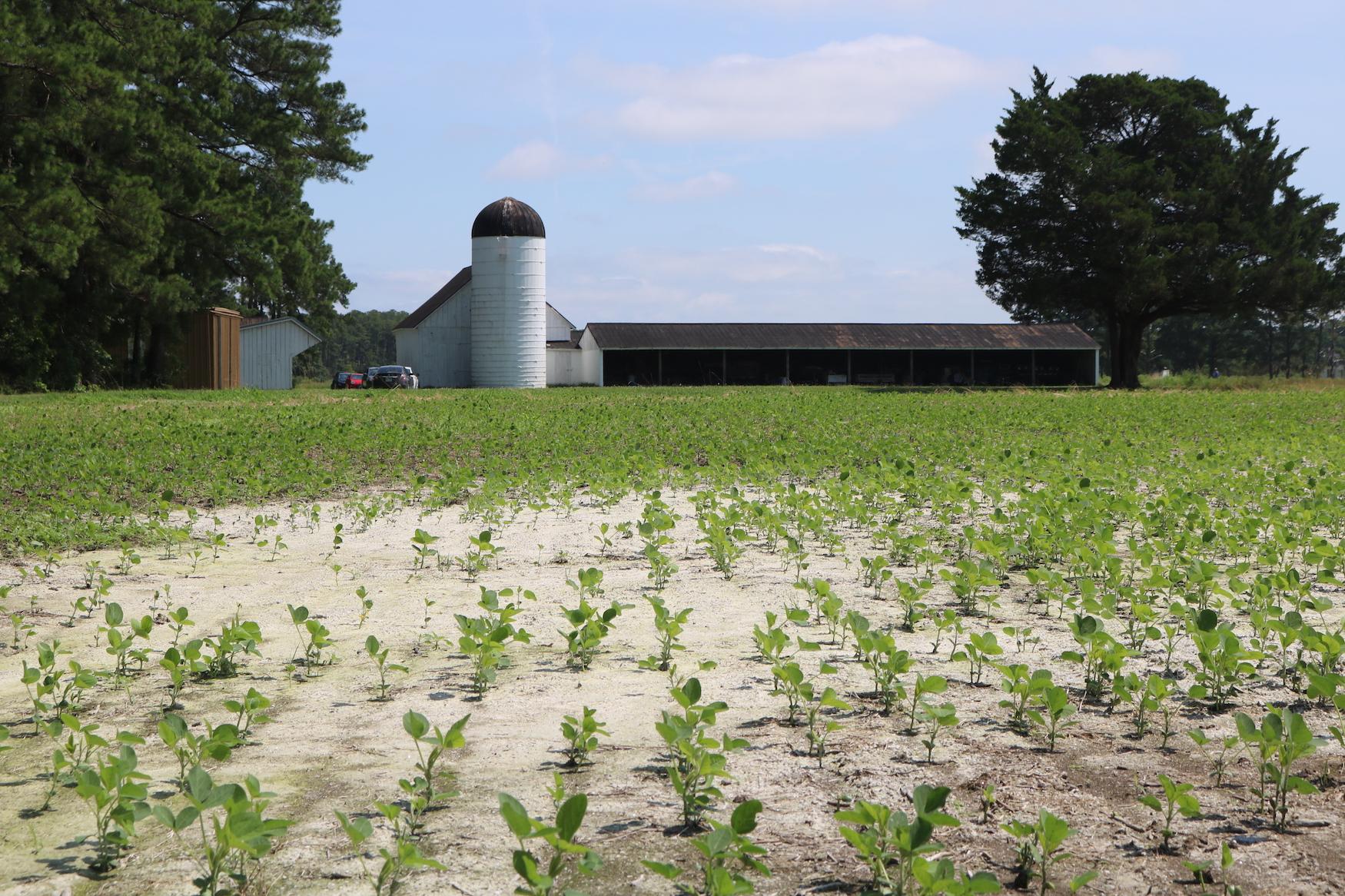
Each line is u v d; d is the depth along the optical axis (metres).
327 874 2.98
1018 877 2.96
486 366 56.62
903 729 4.16
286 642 5.46
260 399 29.97
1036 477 11.66
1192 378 48.22
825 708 4.42
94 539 8.14
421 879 2.95
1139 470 12.63
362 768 3.77
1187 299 46.25
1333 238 46.97
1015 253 47.97
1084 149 46.56
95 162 30.08
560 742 4.04
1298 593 6.09
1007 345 59.03
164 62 32.62
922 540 7.31
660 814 3.39
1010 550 7.33
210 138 36.34
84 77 26.97
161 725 3.49
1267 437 17.02
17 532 8.15
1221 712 4.39
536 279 56.34
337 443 15.90
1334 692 4.02
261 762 3.84
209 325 39.06
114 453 13.82
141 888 2.93
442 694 4.64
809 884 2.92
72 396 28.69
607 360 60.38
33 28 27.16
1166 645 5.43
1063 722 4.25
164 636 5.59
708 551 7.73
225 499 10.62
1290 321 47.28
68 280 33.12
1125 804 3.46
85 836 3.23
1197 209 44.94
